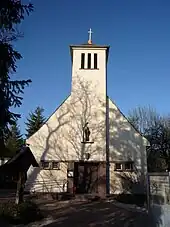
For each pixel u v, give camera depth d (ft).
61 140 81.56
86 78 85.81
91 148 79.51
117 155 80.69
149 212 39.60
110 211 53.31
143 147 81.41
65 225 40.88
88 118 82.07
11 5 28.60
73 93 84.28
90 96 84.02
